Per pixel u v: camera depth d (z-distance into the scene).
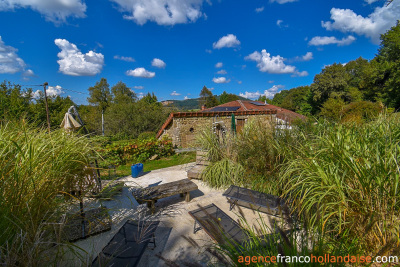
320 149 3.09
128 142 10.14
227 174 5.31
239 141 5.65
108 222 3.44
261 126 5.50
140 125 23.08
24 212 1.86
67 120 4.47
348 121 3.70
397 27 27.23
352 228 2.19
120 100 41.16
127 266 2.23
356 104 7.12
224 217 3.26
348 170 2.45
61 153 2.34
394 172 2.10
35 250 1.74
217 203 4.47
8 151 2.00
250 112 14.40
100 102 47.47
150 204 4.27
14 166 1.92
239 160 5.48
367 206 2.20
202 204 4.44
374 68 29.27
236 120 13.80
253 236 2.02
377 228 2.03
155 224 3.12
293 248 1.50
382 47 29.59
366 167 2.27
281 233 1.54
